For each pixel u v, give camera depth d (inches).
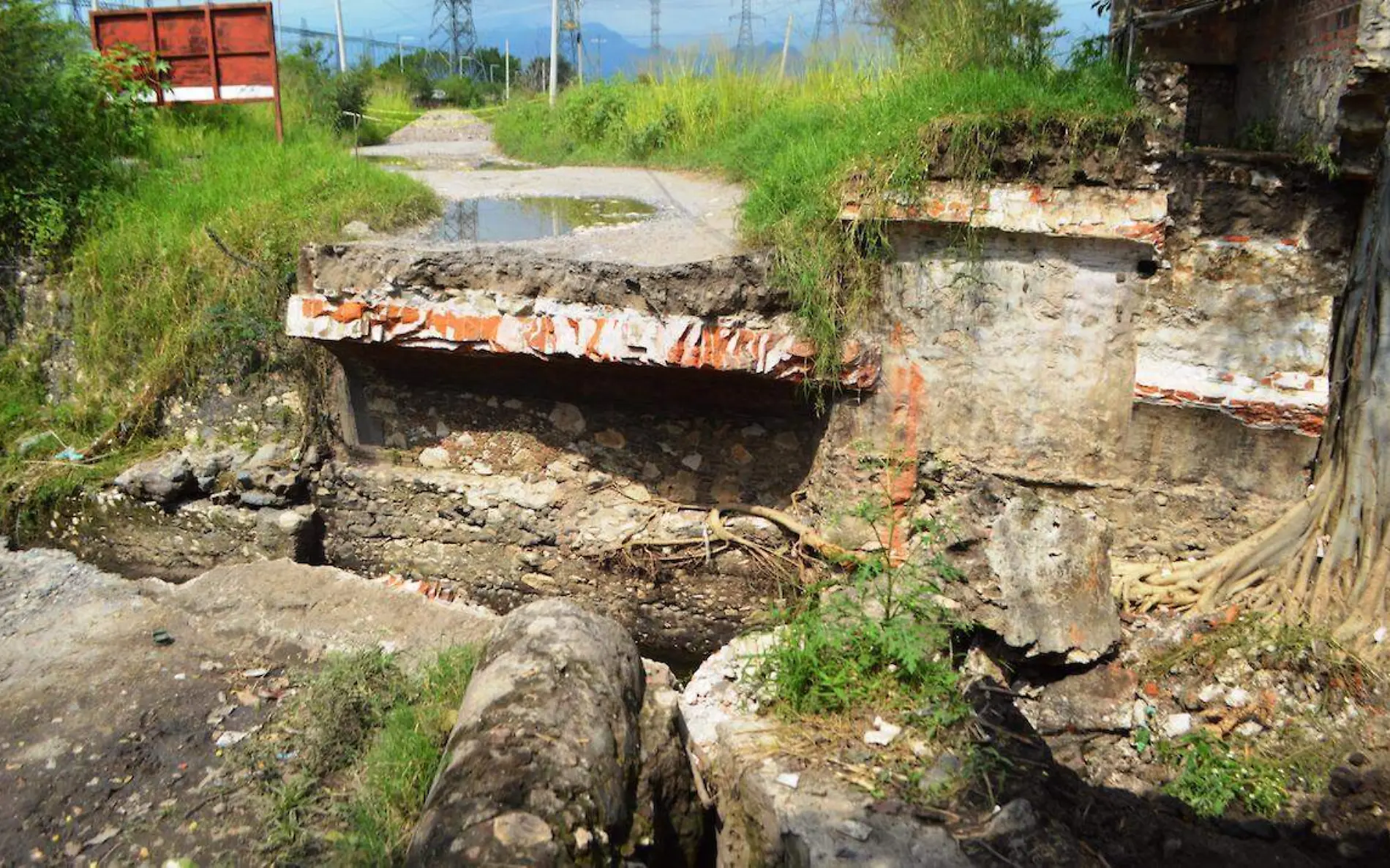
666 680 171.9
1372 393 189.2
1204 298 204.4
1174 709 193.9
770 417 241.6
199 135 378.9
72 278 297.4
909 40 306.5
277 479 262.8
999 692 189.2
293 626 199.2
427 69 1333.7
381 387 263.1
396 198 304.2
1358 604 191.3
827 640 182.7
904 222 216.2
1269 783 176.6
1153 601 209.6
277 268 271.6
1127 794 177.8
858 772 155.9
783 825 144.9
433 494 262.2
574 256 239.5
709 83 439.5
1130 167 203.0
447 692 166.2
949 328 220.4
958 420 225.0
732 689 188.1
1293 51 216.8
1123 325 210.2
